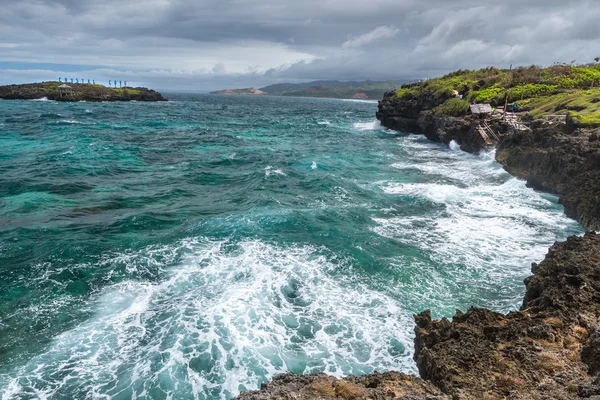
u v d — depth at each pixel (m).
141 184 27.72
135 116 86.69
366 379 7.50
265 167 33.75
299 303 12.80
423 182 29.36
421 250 16.91
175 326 11.42
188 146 45.91
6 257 15.55
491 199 24.44
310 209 21.98
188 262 15.35
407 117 68.25
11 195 23.70
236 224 19.22
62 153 37.12
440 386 7.45
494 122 42.19
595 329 8.07
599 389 6.18
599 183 20.14
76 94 136.75
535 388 6.79
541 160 27.05
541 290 11.20
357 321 11.92
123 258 15.66
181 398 9.02
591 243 13.24
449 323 9.57
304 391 6.93
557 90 51.88
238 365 9.98
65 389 9.25
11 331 11.31
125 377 9.62
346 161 37.84
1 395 9.03
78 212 21.16
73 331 11.34
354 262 15.70
